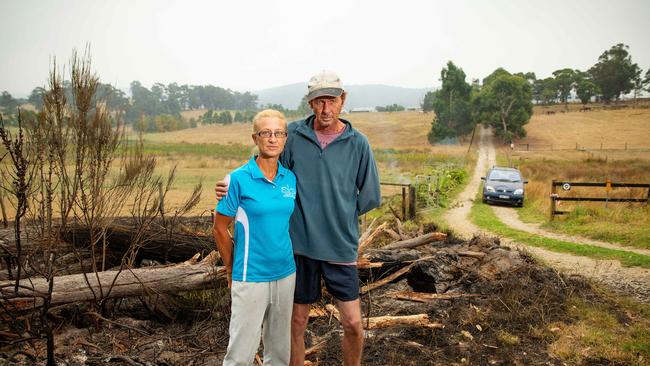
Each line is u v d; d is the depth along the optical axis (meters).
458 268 5.24
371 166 2.65
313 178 2.57
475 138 103.69
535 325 4.20
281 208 2.40
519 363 3.47
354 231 2.64
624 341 3.83
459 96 100.38
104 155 3.49
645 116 111.38
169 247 4.82
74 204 3.53
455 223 12.29
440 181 19.78
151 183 4.12
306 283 2.67
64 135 3.28
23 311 3.51
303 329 2.77
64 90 3.26
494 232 10.52
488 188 17.02
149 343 3.63
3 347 3.36
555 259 7.59
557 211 12.15
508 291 4.87
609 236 9.38
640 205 12.32
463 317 4.32
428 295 4.78
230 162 37.41
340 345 3.65
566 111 135.38
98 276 3.69
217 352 3.50
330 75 2.50
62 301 3.52
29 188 3.22
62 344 3.50
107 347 3.54
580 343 3.81
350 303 2.62
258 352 3.50
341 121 2.66
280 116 2.41
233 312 2.43
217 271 3.98
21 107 3.26
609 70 152.12
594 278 6.12
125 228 4.70
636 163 40.53
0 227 4.94
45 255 3.54
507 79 95.75
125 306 4.41
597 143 83.56
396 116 163.88
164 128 181.50
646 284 5.93
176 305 4.16
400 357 3.51
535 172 32.50
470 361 3.49
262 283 2.40
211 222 5.82
